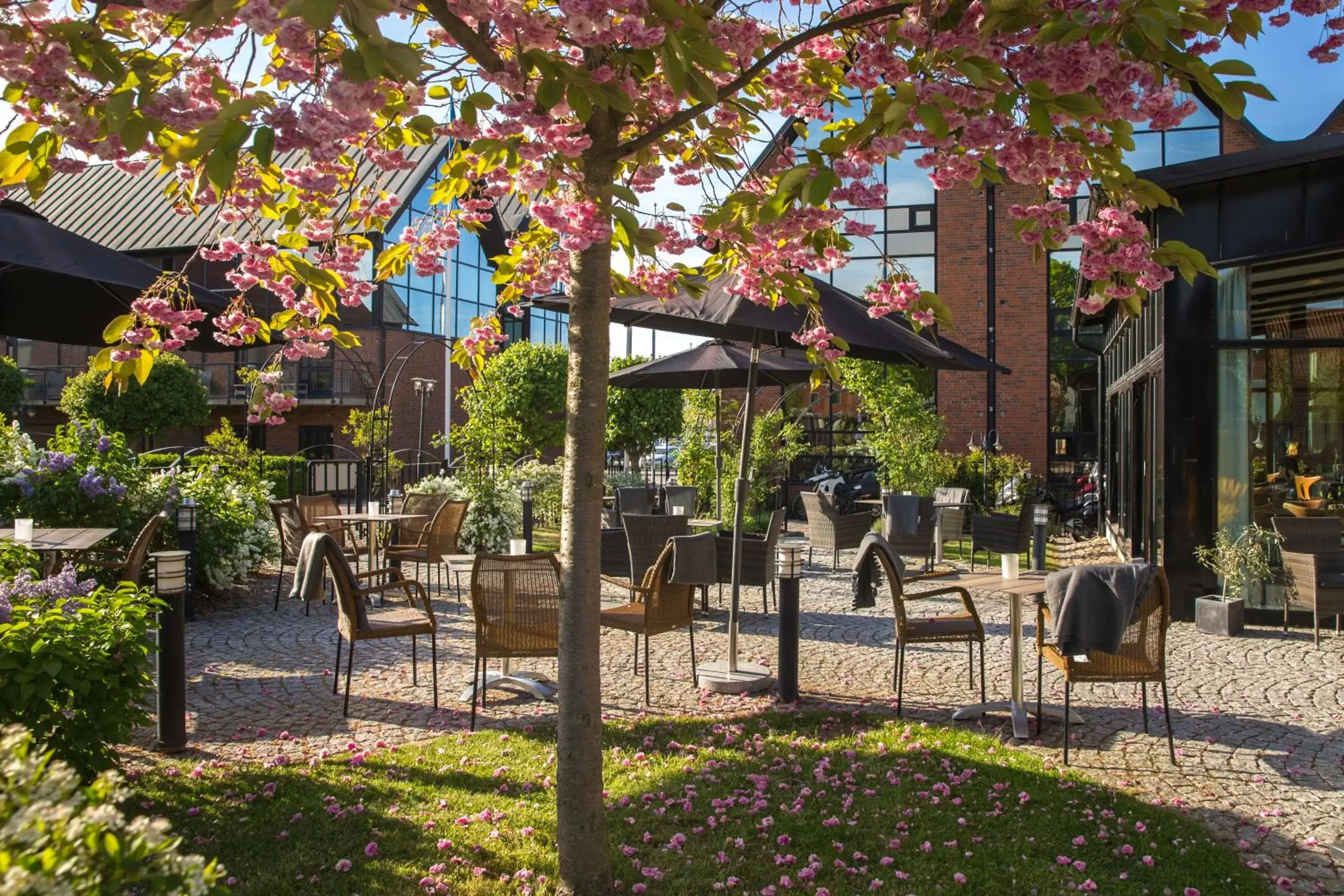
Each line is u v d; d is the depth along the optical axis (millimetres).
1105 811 3963
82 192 27391
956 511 11789
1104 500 15867
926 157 3236
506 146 2797
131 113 2215
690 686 6160
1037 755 4809
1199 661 6898
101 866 1383
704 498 14938
